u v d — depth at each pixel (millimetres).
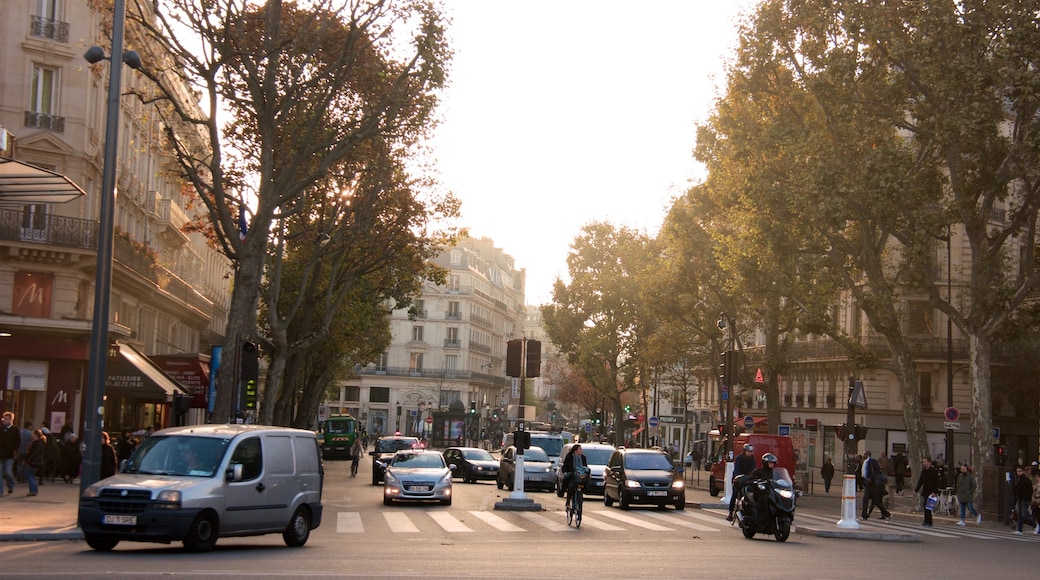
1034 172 32938
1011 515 32844
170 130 28500
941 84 33250
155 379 41344
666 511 32344
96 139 41625
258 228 28844
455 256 133625
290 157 35719
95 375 20500
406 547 18469
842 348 61719
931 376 59906
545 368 137625
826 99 36375
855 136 36000
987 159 35469
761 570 15898
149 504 15742
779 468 23281
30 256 37562
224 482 16625
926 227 35156
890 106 36156
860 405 28312
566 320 87625
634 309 83562
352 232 39438
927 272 37625
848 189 34875
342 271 47781
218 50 28141
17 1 38938
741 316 58375
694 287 54500
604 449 40406
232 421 27234
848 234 43219
